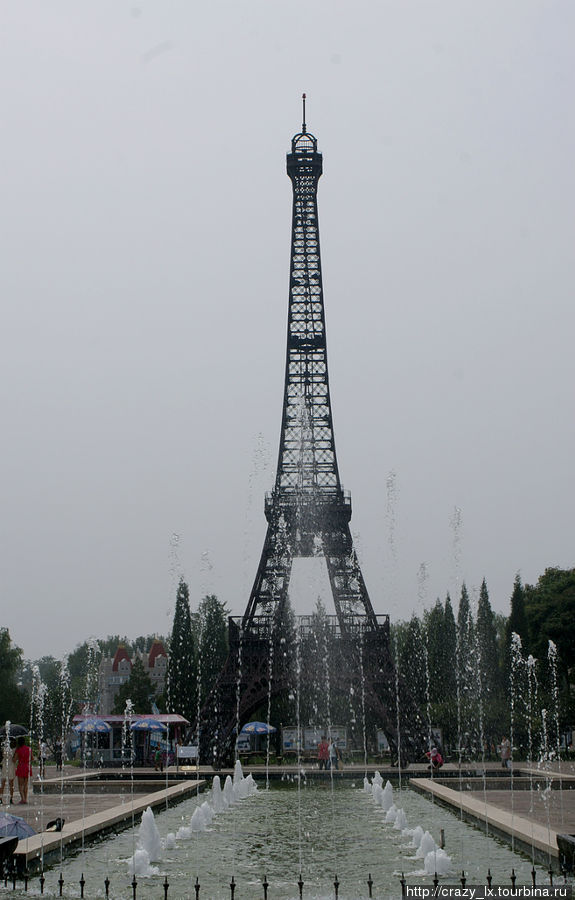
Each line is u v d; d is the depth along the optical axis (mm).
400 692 99562
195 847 40906
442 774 83688
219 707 100062
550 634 131250
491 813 44844
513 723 118312
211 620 155125
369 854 38156
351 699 117938
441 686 143875
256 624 107812
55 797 65875
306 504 116625
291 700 127500
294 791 71875
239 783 68188
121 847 40625
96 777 83750
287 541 114312
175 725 106562
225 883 31984
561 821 44688
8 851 31766
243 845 41312
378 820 50500
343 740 110500
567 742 119188
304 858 37375
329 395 127125
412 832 42406
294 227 135500
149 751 100750
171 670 147000
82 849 39281
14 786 74688
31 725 139375
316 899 28438
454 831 44562
